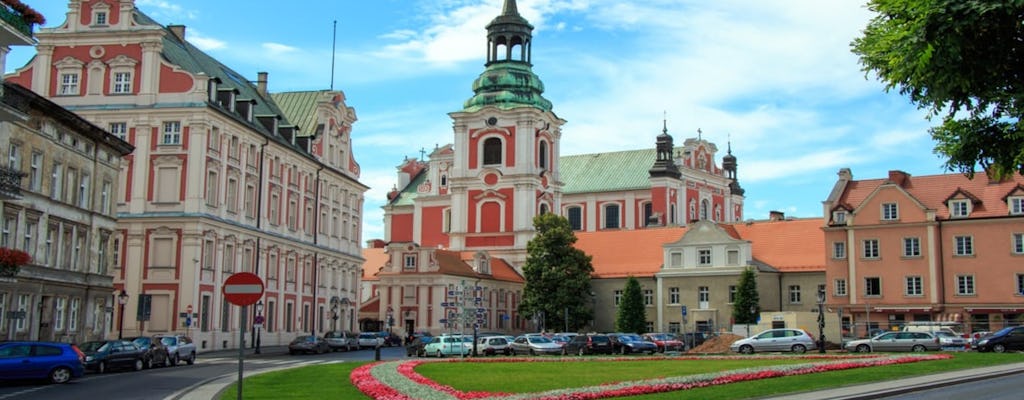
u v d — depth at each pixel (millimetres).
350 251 113938
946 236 85062
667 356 59719
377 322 122688
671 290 106250
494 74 135000
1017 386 33281
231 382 39750
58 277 59000
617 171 153875
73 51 82188
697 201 151250
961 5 17641
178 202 79062
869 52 19906
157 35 81188
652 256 114938
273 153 92812
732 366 45625
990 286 82750
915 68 18672
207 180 80500
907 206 86938
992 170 20828
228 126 83938
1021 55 18250
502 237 131500
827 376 37500
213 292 80688
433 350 73750
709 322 102000
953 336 66500
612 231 122125
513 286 126812
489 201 132625
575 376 39594
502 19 135875
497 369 45688
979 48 18125
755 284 97500
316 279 102500
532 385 34844
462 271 117688
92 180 64438
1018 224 82375
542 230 109250
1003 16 17562
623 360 54438
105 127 80938
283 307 93750
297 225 98375
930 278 85000
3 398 34000
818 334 80250
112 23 81875
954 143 21000
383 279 116500
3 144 51938
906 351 62531
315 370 46469
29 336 55469
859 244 88812
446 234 146000
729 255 103812
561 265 107438
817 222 107375
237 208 85625
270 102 106875
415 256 115688
